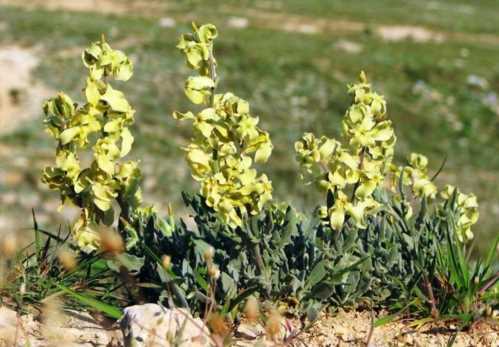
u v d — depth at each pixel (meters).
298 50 50.69
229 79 43.09
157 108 37.31
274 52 48.69
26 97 34.94
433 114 43.75
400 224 5.40
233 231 4.90
